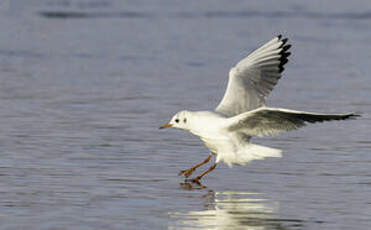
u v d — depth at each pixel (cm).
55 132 1593
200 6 3950
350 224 1037
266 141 1553
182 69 2420
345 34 3161
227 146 1210
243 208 1110
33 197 1144
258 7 3950
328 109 1856
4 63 2452
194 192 1196
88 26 3231
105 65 2464
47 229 995
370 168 1340
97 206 1105
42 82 2172
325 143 1532
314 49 2820
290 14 3722
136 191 1192
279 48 1280
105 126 1662
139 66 2458
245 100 1262
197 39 2984
